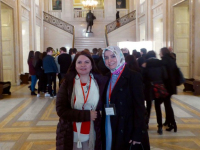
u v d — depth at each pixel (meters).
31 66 9.38
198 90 9.00
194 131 5.04
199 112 6.59
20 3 13.02
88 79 2.46
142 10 18.52
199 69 10.20
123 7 24.06
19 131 5.11
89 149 2.42
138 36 19.47
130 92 2.44
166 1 12.98
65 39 19.98
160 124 4.84
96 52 8.86
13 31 12.12
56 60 9.31
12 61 12.20
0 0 10.23
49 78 8.80
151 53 4.80
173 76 4.57
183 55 12.48
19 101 8.24
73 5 24.69
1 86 8.73
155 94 4.58
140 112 2.39
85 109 2.42
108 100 2.46
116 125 2.42
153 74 4.55
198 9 10.15
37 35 18.89
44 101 8.23
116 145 2.39
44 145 4.33
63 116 2.32
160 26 15.59
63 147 2.38
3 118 6.11
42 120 5.95
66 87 2.42
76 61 2.42
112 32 20.30
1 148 4.20
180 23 12.34
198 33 10.22
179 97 8.66
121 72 2.46
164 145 4.30
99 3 26.31
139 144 2.43
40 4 19.11
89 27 23.02
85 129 2.42
